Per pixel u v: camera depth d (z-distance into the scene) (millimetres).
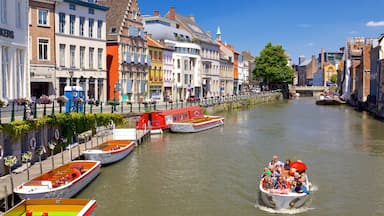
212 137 37719
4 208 15328
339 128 44688
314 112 66438
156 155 28859
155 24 70062
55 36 43156
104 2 54844
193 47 73562
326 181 22484
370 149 31812
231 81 100688
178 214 17484
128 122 38094
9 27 25688
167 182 22016
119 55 51969
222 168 25172
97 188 20688
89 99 43750
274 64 102062
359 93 79562
